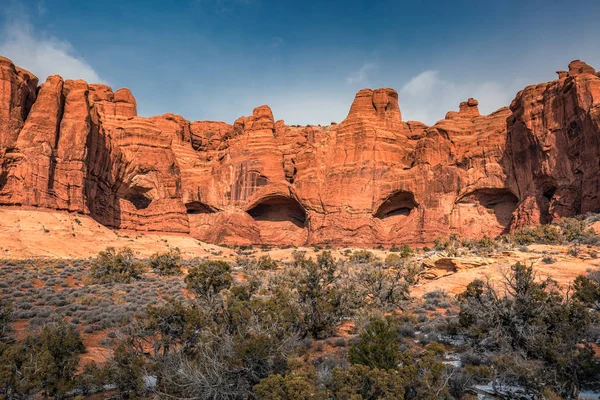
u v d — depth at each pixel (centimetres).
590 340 1285
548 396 844
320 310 1555
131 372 1000
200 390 882
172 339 1174
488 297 1451
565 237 3703
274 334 1058
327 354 1245
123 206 6931
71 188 5350
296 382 788
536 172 6019
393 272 2989
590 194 4881
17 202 4791
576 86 5284
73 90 5762
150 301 2198
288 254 6050
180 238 6781
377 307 2012
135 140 7456
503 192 7050
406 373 880
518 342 1219
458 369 1073
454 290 2473
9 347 999
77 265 3662
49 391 952
